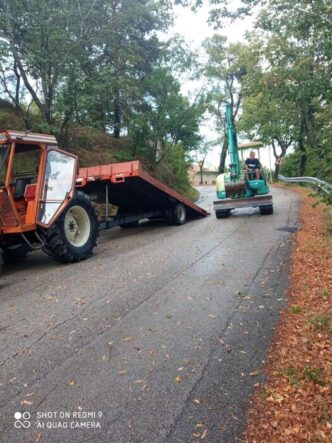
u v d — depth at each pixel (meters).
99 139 18.92
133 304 5.06
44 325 4.55
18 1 12.18
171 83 18.98
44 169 7.37
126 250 8.62
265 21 10.87
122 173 9.94
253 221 11.08
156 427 2.76
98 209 11.05
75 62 12.69
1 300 5.59
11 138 6.85
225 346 3.84
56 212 7.45
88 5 12.62
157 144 22.16
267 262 6.64
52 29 11.95
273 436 2.60
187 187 25.05
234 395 3.06
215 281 5.83
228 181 12.23
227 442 2.59
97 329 4.36
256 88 15.02
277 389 3.08
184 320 4.48
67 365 3.61
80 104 12.38
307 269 6.07
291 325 4.19
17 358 3.79
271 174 34.31
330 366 3.31
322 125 11.07
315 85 11.04
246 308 4.74
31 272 7.23
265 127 28.34
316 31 9.66
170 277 6.16
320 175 9.52
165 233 10.73
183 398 3.06
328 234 8.34
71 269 7.20
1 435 2.76
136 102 18.88
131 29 17.02
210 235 9.54
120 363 3.61
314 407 2.83
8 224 6.89
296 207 13.34
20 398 3.16
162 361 3.61
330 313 4.36
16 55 12.09
